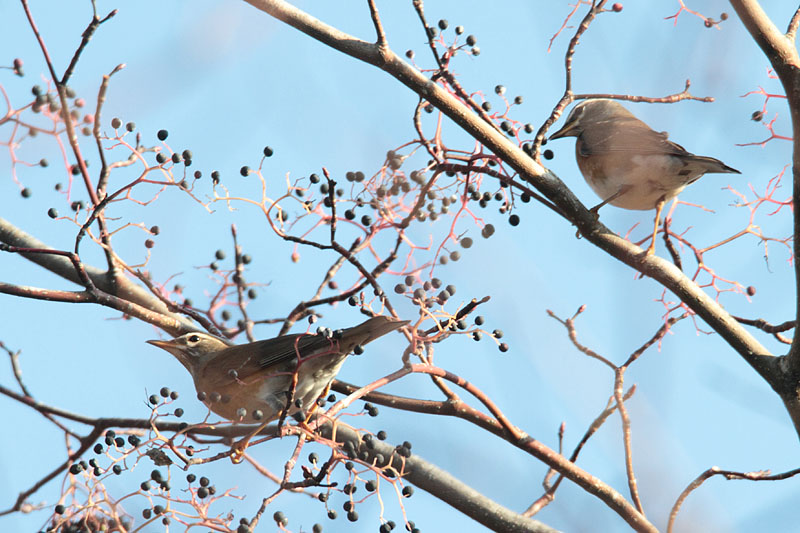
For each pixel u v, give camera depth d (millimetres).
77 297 10234
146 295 12383
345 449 9383
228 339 11984
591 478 10219
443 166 10125
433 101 10109
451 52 10688
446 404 10727
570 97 11195
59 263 12375
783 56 9180
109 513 8984
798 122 9188
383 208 10547
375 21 9898
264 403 11109
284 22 10086
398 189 10344
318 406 10328
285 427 8719
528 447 10320
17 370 10805
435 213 10758
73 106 10188
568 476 10266
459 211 10422
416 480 11180
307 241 9695
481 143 10320
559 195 10664
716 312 10398
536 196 10734
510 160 10406
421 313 9227
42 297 10008
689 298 10492
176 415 8742
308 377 10164
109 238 10797
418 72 10070
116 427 10727
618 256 10906
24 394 10844
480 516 10969
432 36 10555
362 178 10344
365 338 9664
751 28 9281
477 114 10648
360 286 10922
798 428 9836
